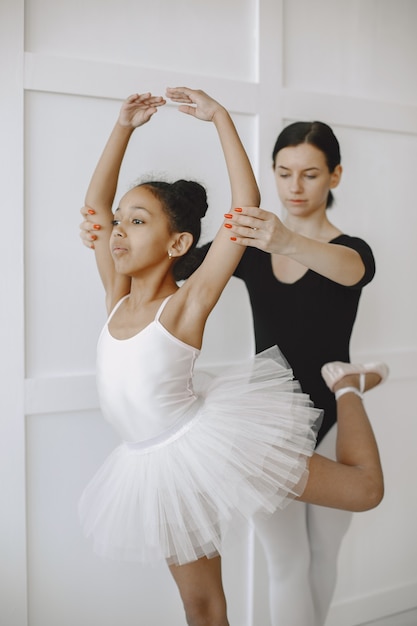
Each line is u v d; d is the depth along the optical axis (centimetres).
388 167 175
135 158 144
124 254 125
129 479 123
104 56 142
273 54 158
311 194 161
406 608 183
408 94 180
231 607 158
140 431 121
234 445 116
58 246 140
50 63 136
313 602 165
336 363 151
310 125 160
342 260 146
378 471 131
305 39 164
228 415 121
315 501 125
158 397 118
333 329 163
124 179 143
